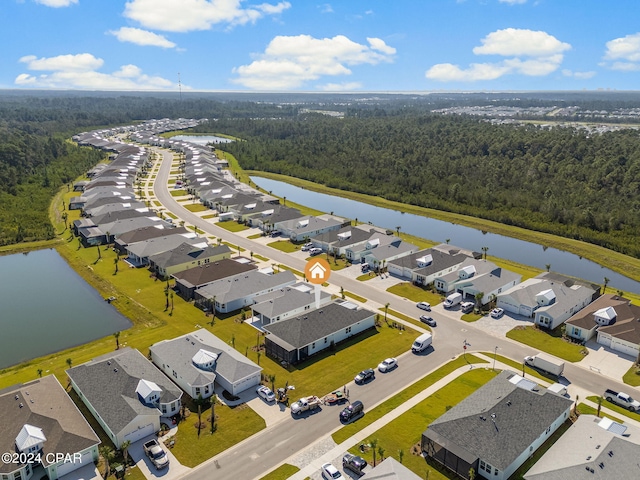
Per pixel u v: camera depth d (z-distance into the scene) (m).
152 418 52.34
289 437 51.91
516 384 56.97
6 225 131.75
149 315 82.19
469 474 45.06
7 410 51.41
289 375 64.06
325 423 54.22
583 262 120.62
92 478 46.34
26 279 101.81
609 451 45.53
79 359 67.56
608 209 146.12
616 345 71.12
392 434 52.31
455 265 101.00
